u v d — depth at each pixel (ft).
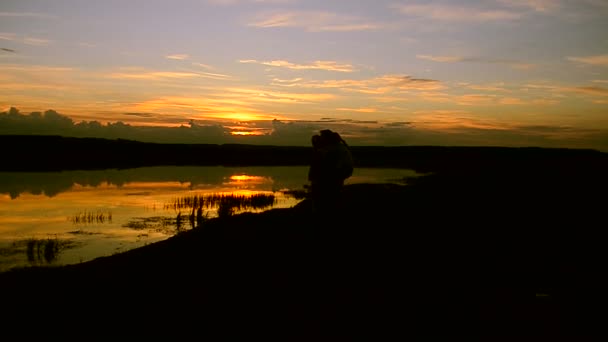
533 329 23.30
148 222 89.45
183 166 287.48
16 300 35.04
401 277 32.09
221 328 25.29
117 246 69.56
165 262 42.37
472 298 27.91
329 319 25.22
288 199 125.59
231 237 48.73
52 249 66.49
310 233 44.52
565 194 73.51
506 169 147.13
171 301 30.76
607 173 110.83
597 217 53.78
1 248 67.92
